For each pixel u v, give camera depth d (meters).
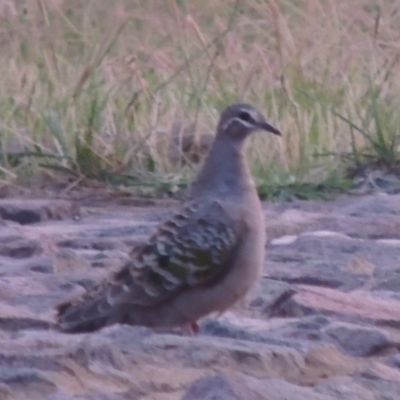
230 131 11.91
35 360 9.79
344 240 15.34
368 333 10.73
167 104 23.66
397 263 14.25
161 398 9.03
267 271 13.86
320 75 24.36
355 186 20.67
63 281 13.26
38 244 15.30
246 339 10.91
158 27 27.08
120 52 26.62
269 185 20.03
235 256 11.32
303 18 26.75
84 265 14.24
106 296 11.17
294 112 22.44
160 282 11.20
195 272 11.23
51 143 22.47
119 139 21.80
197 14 28.17
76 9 29.17
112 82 23.86
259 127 12.05
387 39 25.31
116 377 9.51
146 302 11.21
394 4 26.59
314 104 22.83
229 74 24.88
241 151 11.87
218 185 11.62
